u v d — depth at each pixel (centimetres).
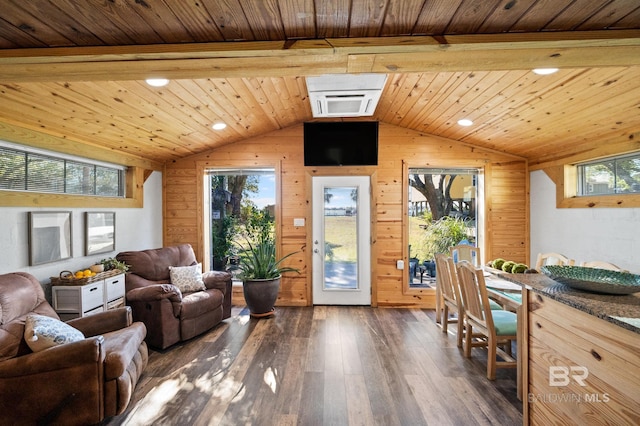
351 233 454
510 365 251
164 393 235
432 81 284
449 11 129
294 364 279
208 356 295
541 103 272
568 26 140
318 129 446
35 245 274
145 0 123
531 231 438
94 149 334
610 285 127
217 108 316
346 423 202
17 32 141
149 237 436
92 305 288
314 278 455
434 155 446
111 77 170
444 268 346
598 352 115
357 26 140
